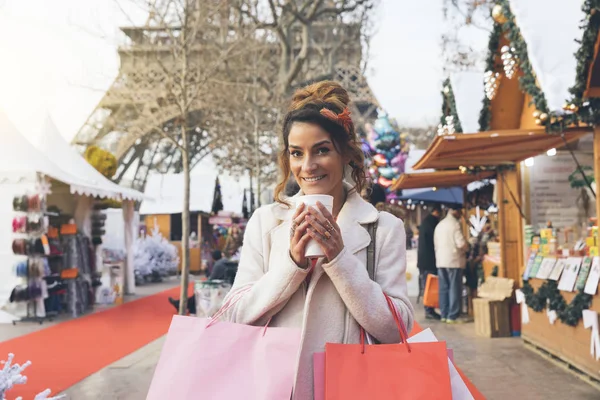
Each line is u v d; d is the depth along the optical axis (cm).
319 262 172
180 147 1096
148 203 2639
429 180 1110
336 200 188
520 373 629
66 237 1272
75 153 1455
